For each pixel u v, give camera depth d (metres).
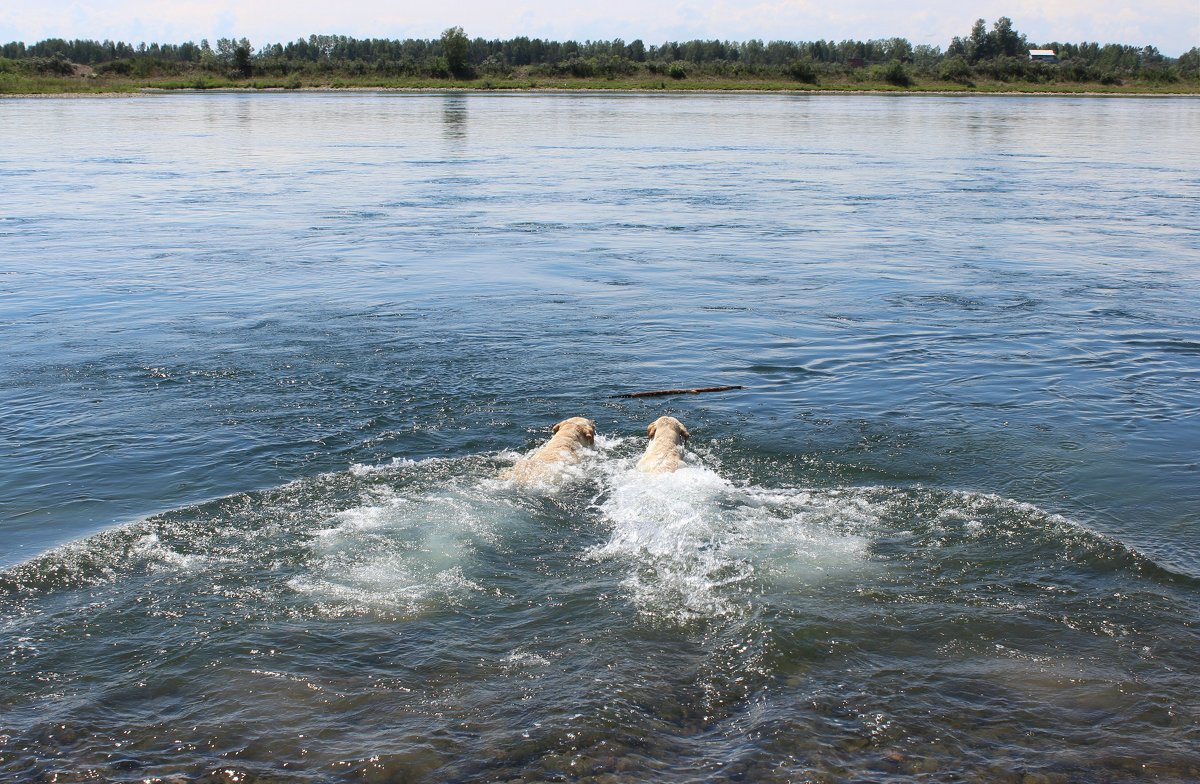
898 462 10.23
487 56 183.62
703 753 5.64
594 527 8.61
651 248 22.91
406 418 11.48
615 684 6.25
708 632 6.89
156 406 11.76
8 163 39.50
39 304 16.73
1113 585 7.60
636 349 14.52
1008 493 9.48
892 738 5.77
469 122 66.44
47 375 12.88
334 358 13.79
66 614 7.09
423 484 9.49
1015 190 33.97
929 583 7.59
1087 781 5.43
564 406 12.02
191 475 9.76
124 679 6.33
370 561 7.87
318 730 5.83
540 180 36.12
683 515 8.72
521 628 6.93
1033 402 12.20
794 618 7.01
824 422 11.45
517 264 20.86
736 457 10.36
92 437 10.74
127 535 8.29
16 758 5.57
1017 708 6.07
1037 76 134.12
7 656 6.57
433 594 7.37
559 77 130.25
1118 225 26.53
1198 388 12.78
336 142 51.03
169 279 18.89
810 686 6.27
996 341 15.06
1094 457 10.38
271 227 25.27
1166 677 6.41
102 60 191.75
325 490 9.30
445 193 32.25
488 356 14.02
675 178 37.09
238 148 47.19
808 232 25.31
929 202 30.92
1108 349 14.62
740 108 86.31
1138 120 73.81
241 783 5.39
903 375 13.35
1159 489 9.57
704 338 15.13
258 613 7.09
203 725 5.87
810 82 128.12
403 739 5.74
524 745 5.67
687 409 11.91
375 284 18.72
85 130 56.69
